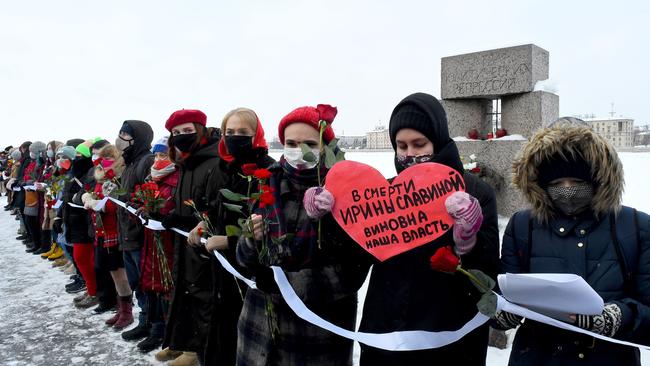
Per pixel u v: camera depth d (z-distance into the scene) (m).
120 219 3.77
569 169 1.45
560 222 1.54
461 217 1.31
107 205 4.09
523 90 5.88
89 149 4.93
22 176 9.05
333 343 1.88
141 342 3.76
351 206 1.52
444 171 1.42
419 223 1.44
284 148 1.95
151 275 3.27
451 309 1.52
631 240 1.43
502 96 6.34
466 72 6.38
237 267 2.31
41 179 7.46
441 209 1.42
